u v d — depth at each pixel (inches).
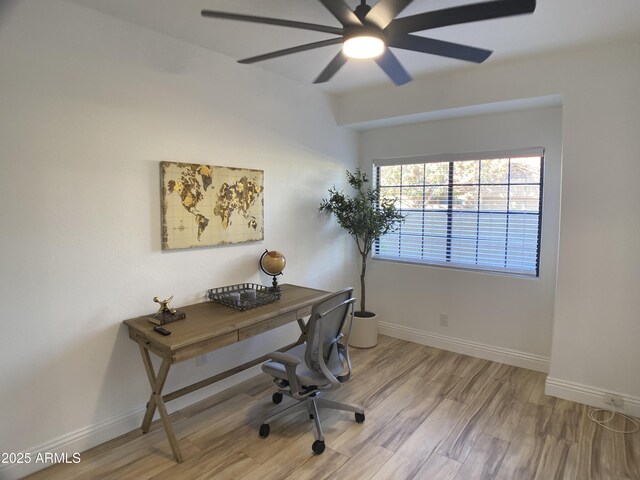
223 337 89.0
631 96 97.7
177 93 100.2
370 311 170.4
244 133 117.7
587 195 104.5
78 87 82.7
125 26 89.4
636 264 100.0
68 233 83.0
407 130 153.8
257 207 122.4
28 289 78.3
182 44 100.4
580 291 107.5
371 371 130.8
